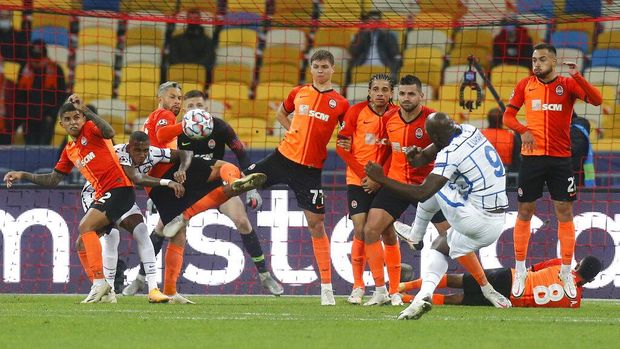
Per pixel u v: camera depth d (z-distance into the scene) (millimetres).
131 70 52719
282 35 54000
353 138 30906
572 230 30984
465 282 30422
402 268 34188
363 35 53625
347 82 53219
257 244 33969
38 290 36312
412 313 24141
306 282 35844
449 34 53125
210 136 33344
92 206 29688
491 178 24938
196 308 28531
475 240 25109
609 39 52031
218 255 36031
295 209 36062
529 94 31672
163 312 26812
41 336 20625
